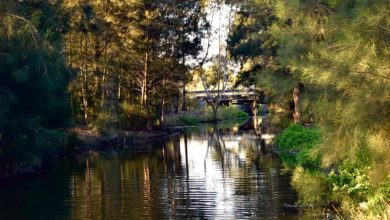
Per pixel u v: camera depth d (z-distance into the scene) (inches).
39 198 567.2
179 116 2082.9
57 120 853.2
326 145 317.1
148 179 684.7
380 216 349.1
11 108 701.9
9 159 751.1
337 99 307.0
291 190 549.3
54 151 944.9
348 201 413.4
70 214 480.7
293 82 387.9
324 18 381.4
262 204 488.1
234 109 2471.7
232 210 469.7
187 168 786.2
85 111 1379.2
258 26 1226.6
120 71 1552.7
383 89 266.7
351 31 276.1
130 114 1523.1
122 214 473.1
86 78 1408.7
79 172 778.2
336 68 285.6
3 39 648.4
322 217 414.3
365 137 293.9
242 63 1343.5
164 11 1610.5
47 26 786.8
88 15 1288.1
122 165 855.1
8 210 507.2
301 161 671.8
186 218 448.8
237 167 768.3
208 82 2300.7
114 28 1472.7
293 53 399.2
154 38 1583.4
